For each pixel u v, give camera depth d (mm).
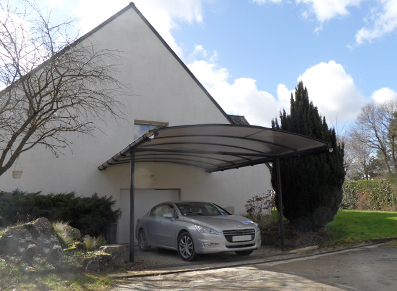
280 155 10023
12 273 5242
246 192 14242
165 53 13648
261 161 10562
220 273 6551
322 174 10078
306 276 5980
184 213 9133
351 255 7828
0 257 5746
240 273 6473
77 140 11500
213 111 14172
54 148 11094
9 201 9031
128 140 12289
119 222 12000
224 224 8117
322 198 10062
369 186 18219
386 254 7766
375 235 9641
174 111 13383
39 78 6793
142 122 12984
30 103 6535
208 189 13570
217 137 8477
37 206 9352
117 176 11961
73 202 9773
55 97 6723
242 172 14336
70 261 6254
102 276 6113
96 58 11609
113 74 12406
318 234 10195
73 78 7402
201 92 14086
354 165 38688
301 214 10352
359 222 11445
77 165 11391
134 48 13062
